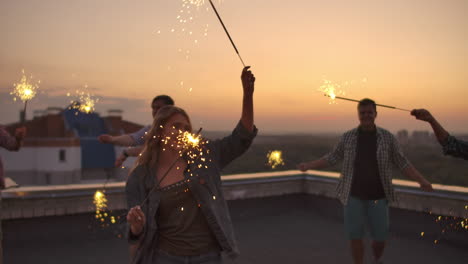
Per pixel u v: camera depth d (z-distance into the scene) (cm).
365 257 412
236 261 401
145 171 200
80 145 6034
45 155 5906
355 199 374
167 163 200
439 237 438
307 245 449
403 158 370
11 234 430
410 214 468
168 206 191
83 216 464
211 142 209
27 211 439
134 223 178
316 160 407
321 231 500
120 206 482
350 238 378
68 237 455
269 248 438
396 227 481
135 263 191
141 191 198
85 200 465
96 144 6119
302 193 605
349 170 381
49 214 449
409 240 448
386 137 370
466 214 410
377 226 370
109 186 482
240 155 208
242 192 552
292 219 554
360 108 373
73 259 401
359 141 378
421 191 452
